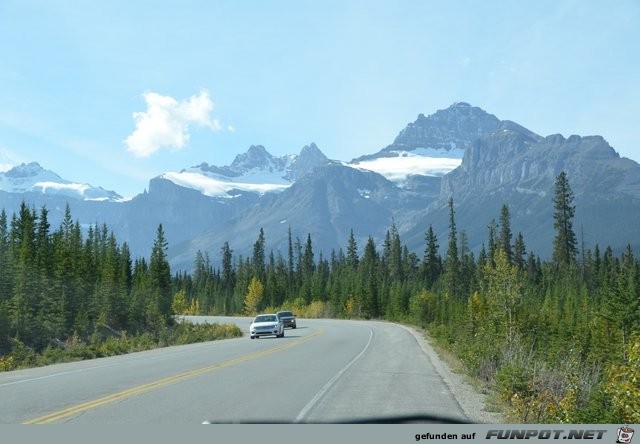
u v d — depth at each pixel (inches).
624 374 389.7
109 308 2374.5
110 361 988.6
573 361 603.2
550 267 4188.0
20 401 520.1
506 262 1273.4
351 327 2571.4
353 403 522.0
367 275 5324.8
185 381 669.9
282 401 528.4
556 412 451.5
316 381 677.9
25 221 2650.1
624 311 1822.1
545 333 1812.3
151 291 2787.9
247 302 5349.4
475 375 749.3
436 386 649.6
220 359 981.2
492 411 495.2
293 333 2034.9
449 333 1414.9
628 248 4419.3
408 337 1740.9
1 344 1684.3
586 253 4677.7
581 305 2704.2
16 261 2155.5
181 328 2642.7
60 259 2304.4
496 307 1252.5
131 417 445.7
